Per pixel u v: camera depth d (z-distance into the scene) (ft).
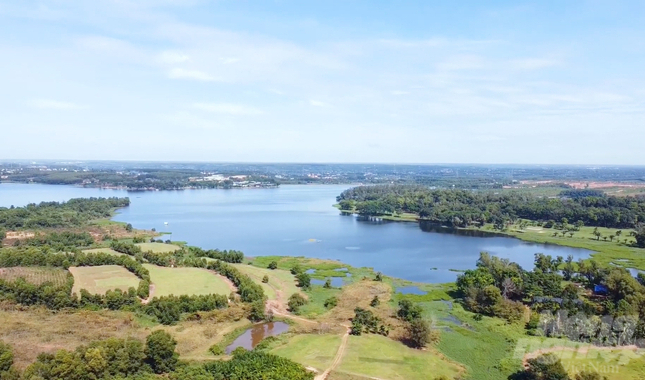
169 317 416.87
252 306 445.37
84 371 287.89
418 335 376.68
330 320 437.58
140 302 452.35
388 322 431.84
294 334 398.42
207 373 299.17
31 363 299.38
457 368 341.00
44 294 426.10
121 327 391.24
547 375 307.58
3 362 285.23
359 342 377.30
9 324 370.32
